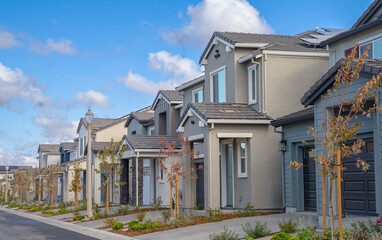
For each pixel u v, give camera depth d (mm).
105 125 48438
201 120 21719
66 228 22891
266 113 22562
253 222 18000
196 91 29984
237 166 23078
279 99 22828
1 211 43344
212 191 21031
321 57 23688
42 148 68500
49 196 57188
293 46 23609
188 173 22688
